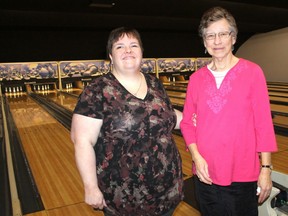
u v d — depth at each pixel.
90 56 7.66
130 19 5.92
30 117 4.63
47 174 2.39
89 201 1.03
